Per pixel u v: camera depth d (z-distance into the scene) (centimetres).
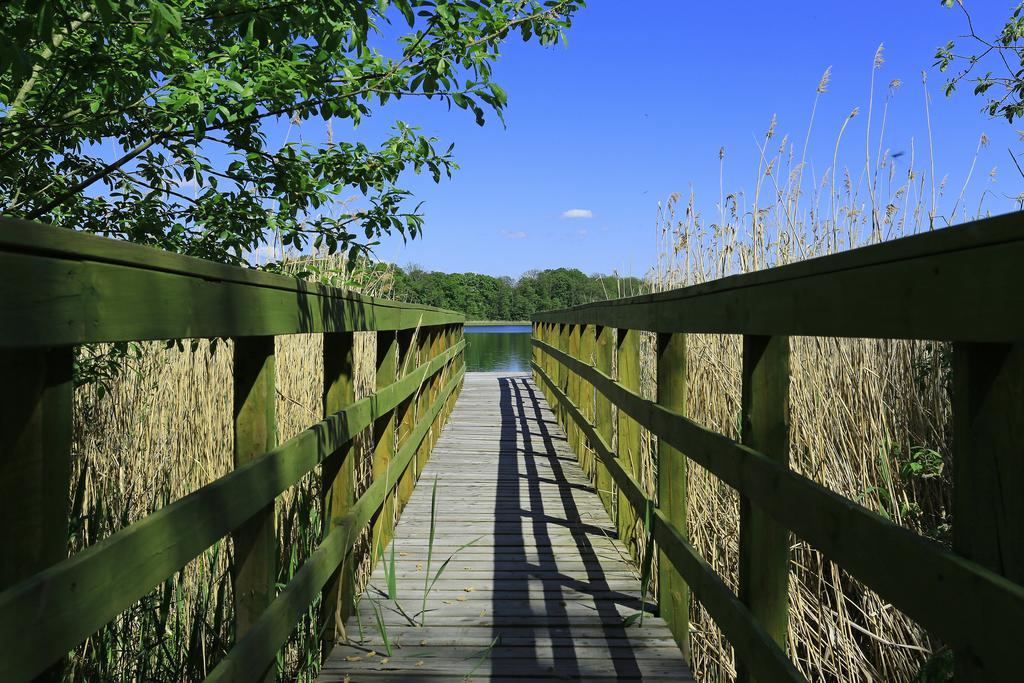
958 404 105
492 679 269
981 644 96
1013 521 97
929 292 109
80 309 111
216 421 482
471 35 331
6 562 102
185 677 275
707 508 375
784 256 470
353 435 302
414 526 464
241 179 363
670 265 608
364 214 387
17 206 328
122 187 362
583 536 443
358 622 320
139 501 418
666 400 300
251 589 196
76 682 255
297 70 329
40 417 108
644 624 316
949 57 551
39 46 285
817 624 314
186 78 306
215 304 163
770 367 193
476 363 2439
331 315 268
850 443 348
